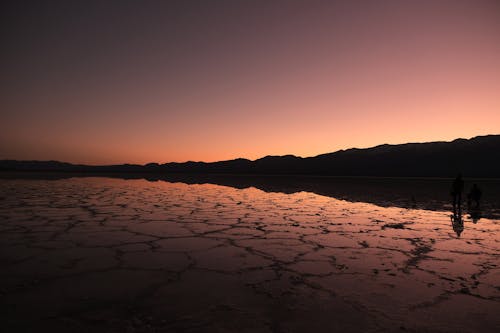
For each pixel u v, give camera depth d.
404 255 6.36
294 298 4.28
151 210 12.47
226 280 4.92
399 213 12.23
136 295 4.32
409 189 27.66
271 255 6.32
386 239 7.75
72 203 14.47
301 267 5.59
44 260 5.84
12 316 3.71
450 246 7.08
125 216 10.92
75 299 4.18
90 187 25.77
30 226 9.02
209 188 27.27
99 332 3.38
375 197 19.48
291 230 8.80
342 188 28.83
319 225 9.56
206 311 3.88
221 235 8.11
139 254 6.30
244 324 3.58
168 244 7.13
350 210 13.08
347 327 3.54
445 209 13.62
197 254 6.35
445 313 3.88
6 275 5.04
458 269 5.51
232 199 17.53
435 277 5.11
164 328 3.48
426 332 3.45
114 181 37.81
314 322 3.64
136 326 3.51
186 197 18.36
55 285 4.64
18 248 6.64
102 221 9.91
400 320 3.70
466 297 4.35
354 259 6.07
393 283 4.84
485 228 9.20
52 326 3.49
